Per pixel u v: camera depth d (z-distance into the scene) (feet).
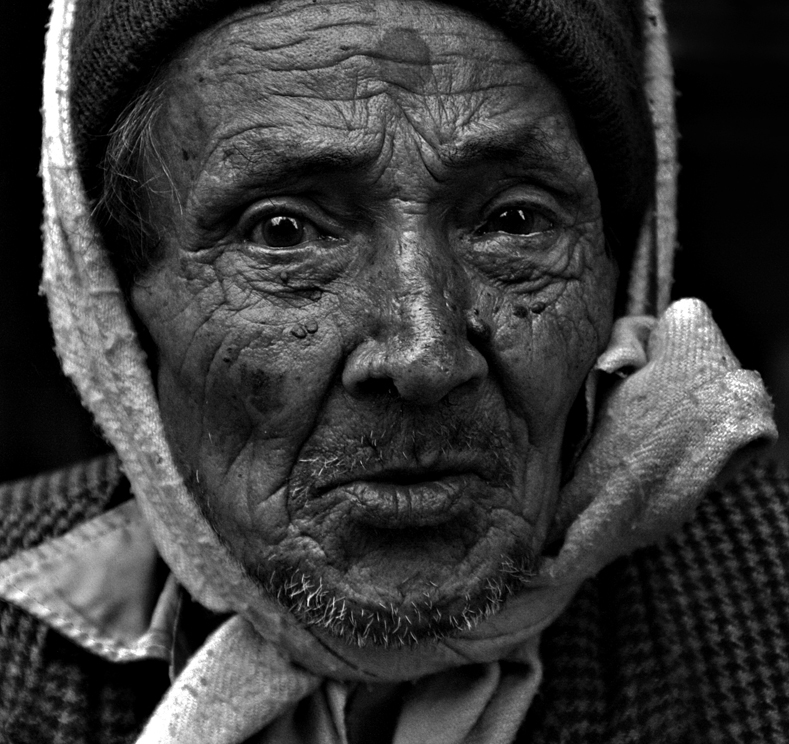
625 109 4.48
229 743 4.26
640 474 4.35
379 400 3.96
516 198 4.20
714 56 10.96
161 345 4.30
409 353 3.83
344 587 4.02
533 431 4.21
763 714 4.88
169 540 4.56
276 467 4.07
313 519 4.04
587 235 4.38
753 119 11.24
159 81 4.16
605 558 4.42
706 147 11.34
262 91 3.98
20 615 4.89
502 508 4.12
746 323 11.46
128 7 4.16
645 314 4.98
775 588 5.10
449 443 3.98
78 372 4.57
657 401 4.42
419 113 4.00
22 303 11.09
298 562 4.05
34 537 5.37
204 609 4.77
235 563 4.32
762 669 4.94
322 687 4.48
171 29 4.07
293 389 4.01
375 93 3.97
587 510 4.36
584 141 4.46
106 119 4.30
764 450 4.45
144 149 4.20
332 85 3.97
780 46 10.91
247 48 4.00
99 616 4.74
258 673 4.36
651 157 4.90
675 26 10.84
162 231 4.22
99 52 4.23
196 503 4.36
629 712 4.64
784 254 11.39
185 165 4.10
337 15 4.00
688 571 5.10
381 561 4.01
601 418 4.52
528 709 4.61
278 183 4.00
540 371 4.17
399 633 4.02
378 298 3.97
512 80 4.12
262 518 4.09
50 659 4.75
